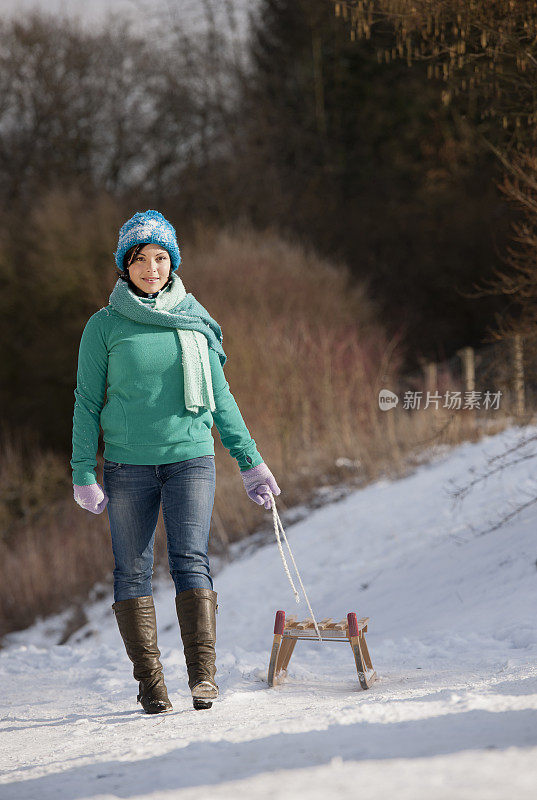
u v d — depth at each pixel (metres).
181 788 4.06
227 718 6.83
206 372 8.03
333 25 59.00
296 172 62.53
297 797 3.31
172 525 7.84
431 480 24.44
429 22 14.81
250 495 8.43
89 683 10.77
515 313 36.59
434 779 3.35
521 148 16.36
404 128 57.97
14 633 25.30
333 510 25.67
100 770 4.98
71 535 31.27
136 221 8.19
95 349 7.92
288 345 35.28
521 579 13.24
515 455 22.11
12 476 45.97
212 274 43.81
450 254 51.72
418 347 50.09
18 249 59.38
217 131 65.25
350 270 52.91
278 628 9.01
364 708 5.69
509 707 5.10
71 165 65.88
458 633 11.38
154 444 7.80
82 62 65.75
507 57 15.26
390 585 16.50
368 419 32.72
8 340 58.44
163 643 18.12
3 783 5.08
